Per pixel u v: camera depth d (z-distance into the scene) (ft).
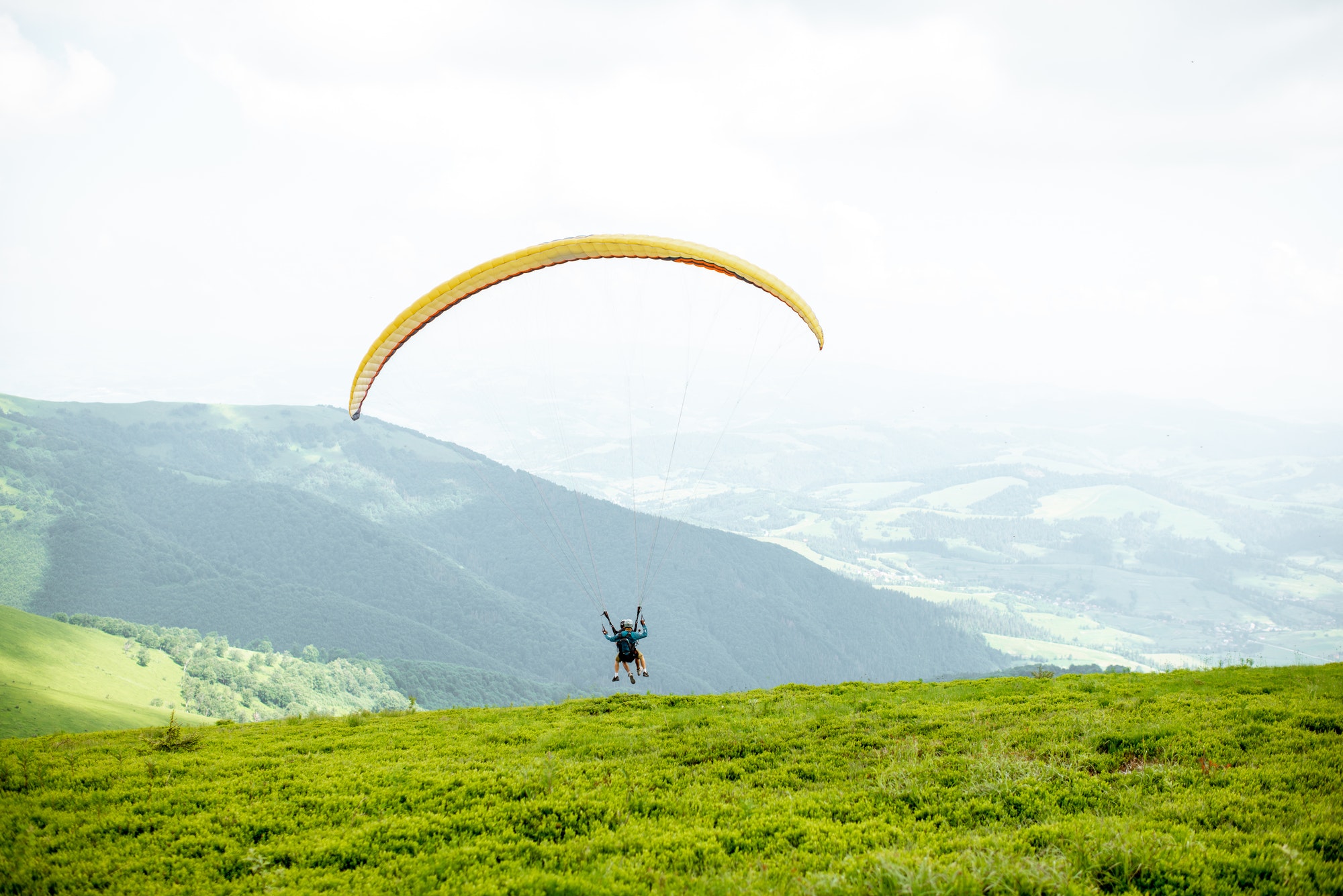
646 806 33.17
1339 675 55.57
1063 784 32.96
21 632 613.93
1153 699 51.55
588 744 50.37
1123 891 21.89
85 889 27.17
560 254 62.18
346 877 26.89
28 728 403.54
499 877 25.58
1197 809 28.12
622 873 25.20
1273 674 59.31
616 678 59.57
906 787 34.24
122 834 32.42
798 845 27.66
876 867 23.08
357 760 45.75
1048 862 23.20
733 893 22.72
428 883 25.77
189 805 35.27
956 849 25.85
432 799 35.58
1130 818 27.50
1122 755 37.24
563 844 28.84
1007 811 30.42
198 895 26.30
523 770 39.55
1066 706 51.90
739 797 34.50
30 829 32.27
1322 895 21.38
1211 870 22.59
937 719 51.03
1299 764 32.60
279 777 40.52
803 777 38.75
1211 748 36.24
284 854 29.19
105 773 41.16
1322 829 25.07
